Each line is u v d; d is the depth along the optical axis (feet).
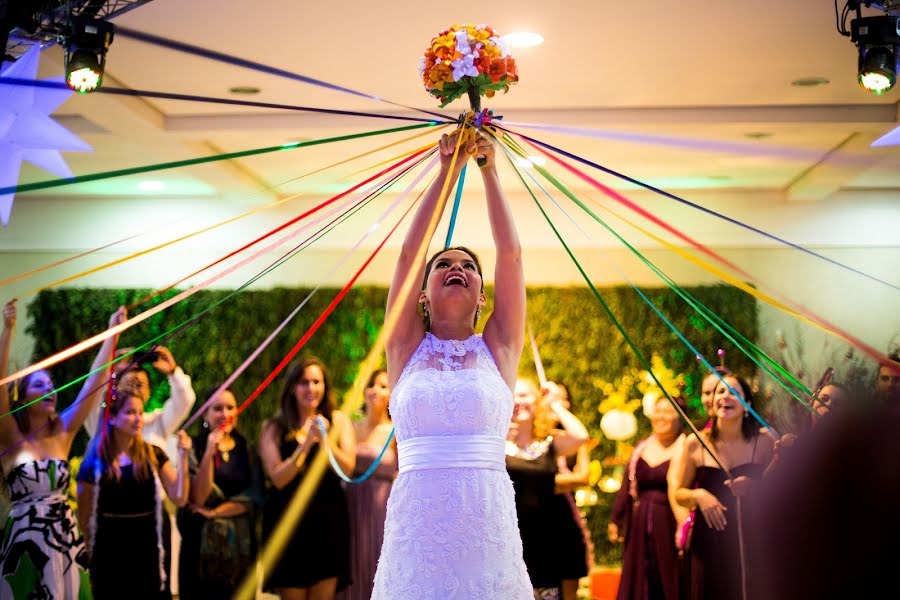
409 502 9.80
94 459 18.07
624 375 29.01
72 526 17.11
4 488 18.07
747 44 18.39
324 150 24.54
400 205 28.96
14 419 17.04
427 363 10.24
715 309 28.91
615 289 29.25
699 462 18.28
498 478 9.93
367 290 29.17
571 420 17.79
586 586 25.76
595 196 29.14
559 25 17.54
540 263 29.55
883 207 28.40
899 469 3.97
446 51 10.62
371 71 19.89
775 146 23.89
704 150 23.79
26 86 11.95
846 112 21.91
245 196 29.07
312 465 18.01
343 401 28.99
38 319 29.30
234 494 19.07
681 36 18.01
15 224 29.48
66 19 14.33
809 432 4.21
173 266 29.43
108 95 19.65
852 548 4.00
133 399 18.07
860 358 6.47
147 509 18.15
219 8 16.69
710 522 17.52
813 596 4.05
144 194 29.17
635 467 19.74
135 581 17.87
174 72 19.61
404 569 9.66
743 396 17.85
